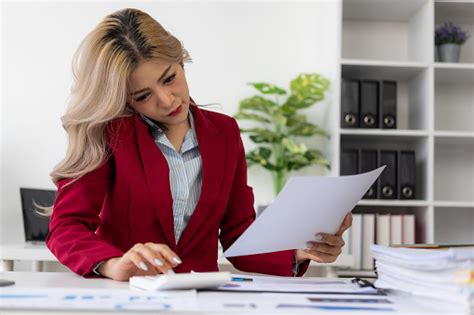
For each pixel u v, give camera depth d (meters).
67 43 3.58
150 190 1.28
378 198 3.12
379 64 3.12
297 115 3.42
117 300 0.81
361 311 0.76
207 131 1.40
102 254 1.10
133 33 1.26
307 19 3.61
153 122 1.40
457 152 3.45
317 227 1.10
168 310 0.74
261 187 3.55
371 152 3.14
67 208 1.24
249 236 0.99
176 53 1.29
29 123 3.54
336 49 3.15
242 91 3.58
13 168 3.52
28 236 3.13
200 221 1.34
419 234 3.18
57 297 0.83
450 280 0.77
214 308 0.76
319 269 2.89
